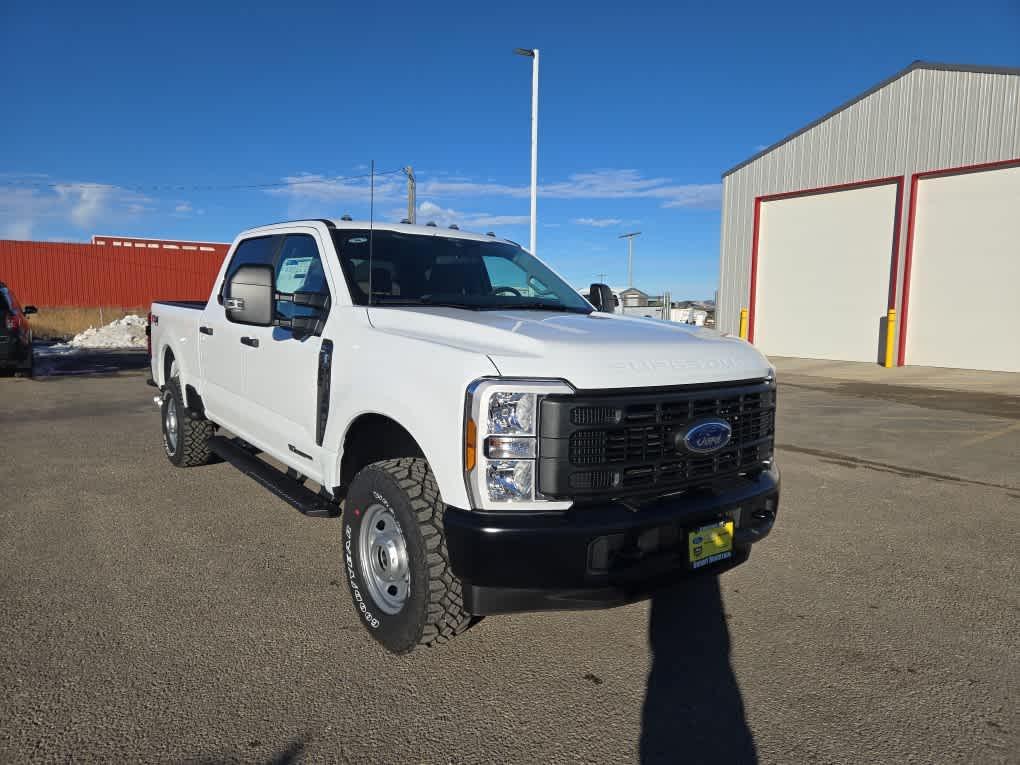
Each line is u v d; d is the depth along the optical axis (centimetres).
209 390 539
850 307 1816
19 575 391
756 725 269
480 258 459
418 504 296
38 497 538
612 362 287
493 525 265
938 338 1633
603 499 281
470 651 322
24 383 1252
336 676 296
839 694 292
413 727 263
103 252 3559
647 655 322
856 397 1212
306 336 395
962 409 1077
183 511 509
